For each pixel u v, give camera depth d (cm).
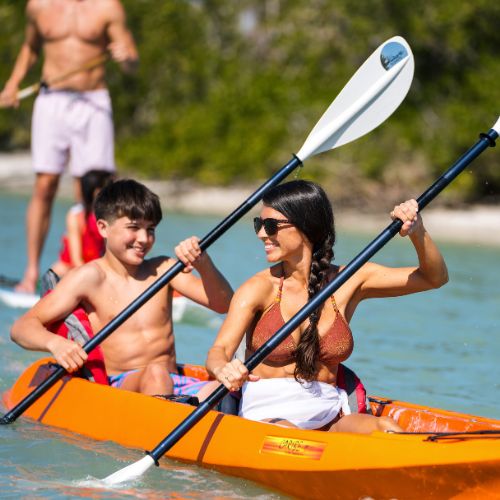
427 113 5897
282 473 1235
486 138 1359
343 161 5712
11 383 1822
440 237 4806
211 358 1292
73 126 2838
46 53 2856
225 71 7162
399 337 2408
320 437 1231
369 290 1379
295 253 1322
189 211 5666
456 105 5659
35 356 2058
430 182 5681
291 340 1317
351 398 1387
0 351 2086
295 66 6662
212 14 8875
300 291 1336
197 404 1465
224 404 1409
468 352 2253
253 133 6253
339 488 1198
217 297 1576
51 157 2842
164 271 1622
